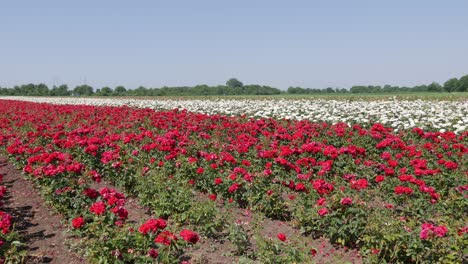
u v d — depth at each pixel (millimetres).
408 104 26797
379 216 7168
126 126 17406
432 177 9781
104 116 20578
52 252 7008
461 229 6426
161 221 6051
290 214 8742
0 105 31297
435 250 6125
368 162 10086
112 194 6973
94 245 6270
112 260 6074
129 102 38625
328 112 22719
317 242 7512
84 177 8500
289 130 16156
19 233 7746
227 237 7492
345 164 10797
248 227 8000
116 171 10195
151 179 9492
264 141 14055
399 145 11680
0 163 12625
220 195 9234
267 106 27516
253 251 7004
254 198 8609
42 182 9359
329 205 7406
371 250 6609
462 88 64625
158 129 16672
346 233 7191
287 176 10016
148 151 11781
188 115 20531
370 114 21062
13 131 17562
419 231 6332
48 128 15766
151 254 5801
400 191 7949
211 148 13203
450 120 18562
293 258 6211
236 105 29281
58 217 8578
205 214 7793
